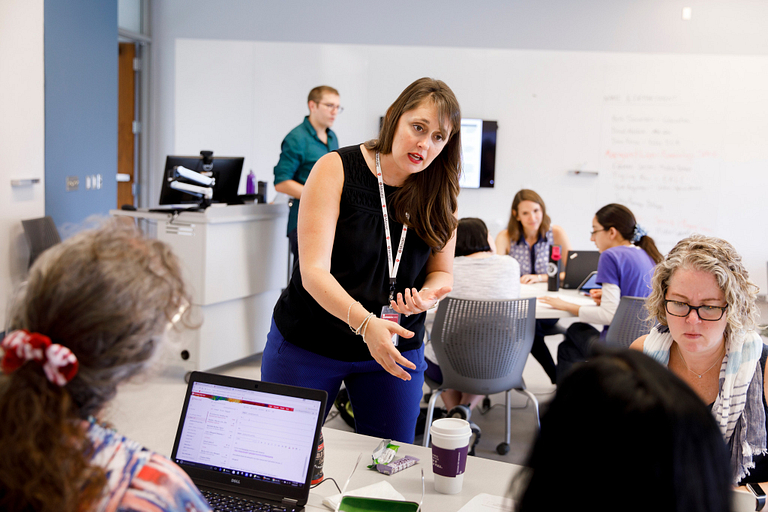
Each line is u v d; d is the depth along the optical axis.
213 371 4.28
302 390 1.30
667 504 0.59
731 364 1.56
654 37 6.09
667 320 1.64
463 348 2.87
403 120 1.73
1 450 0.64
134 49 6.53
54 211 4.68
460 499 1.33
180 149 6.43
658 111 5.98
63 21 4.70
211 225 3.85
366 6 6.28
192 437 1.32
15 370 0.67
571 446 0.63
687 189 6.00
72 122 4.88
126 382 0.74
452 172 1.83
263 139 6.32
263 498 1.24
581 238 6.17
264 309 4.50
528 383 4.39
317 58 6.20
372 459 1.50
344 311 1.59
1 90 4.00
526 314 2.86
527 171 6.14
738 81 5.89
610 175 6.07
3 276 4.06
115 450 0.71
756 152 5.92
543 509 0.64
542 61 6.04
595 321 3.20
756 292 1.57
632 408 0.60
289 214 4.55
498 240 4.45
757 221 5.97
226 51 6.26
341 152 1.83
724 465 0.62
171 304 0.76
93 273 0.70
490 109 6.12
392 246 1.87
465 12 6.21
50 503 0.63
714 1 6.00
